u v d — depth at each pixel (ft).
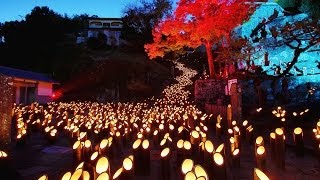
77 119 35.53
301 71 60.08
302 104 44.78
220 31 63.52
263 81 52.13
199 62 108.88
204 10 64.64
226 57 59.31
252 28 75.10
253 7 65.72
